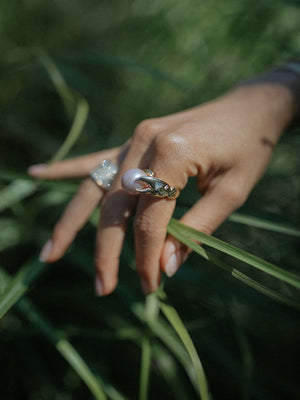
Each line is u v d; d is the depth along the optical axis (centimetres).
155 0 46
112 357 33
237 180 24
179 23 45
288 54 40
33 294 33
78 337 32
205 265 34
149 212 22
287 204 37
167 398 31
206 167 23
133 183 21
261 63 42
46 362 32
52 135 44
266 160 25
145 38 46
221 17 44
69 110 42
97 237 24
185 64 46
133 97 45
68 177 29
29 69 41
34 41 44
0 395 30
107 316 32
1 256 36
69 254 30
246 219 25
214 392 31
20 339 31
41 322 25
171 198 21
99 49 47
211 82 43
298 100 27
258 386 28
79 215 25
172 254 23
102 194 25
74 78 42
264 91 27
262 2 42
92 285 34
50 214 38
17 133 41
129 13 48
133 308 28
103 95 45
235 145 24
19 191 32
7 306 23
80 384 31
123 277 32
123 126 44
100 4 50
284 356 32
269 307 27
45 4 48
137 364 33
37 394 30
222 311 32
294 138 37
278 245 33
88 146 42
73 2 51
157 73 38
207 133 23
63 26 48
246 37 43
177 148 22
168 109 44
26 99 44
